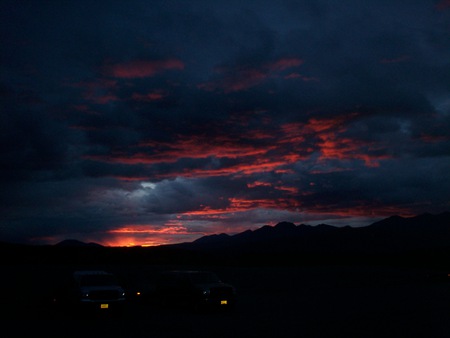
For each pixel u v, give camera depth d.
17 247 55.47
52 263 50.59
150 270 41.69
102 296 16.86
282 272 46.97
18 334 12.80
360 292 28.48
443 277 43.53
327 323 14.57
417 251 101.44
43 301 20.36
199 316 17.19
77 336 12.41
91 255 57.22
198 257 67.88
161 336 12.31
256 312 18.22
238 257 82.75
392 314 16.88
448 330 12.90
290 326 13.96
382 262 82.56
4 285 28.34
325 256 91.56
